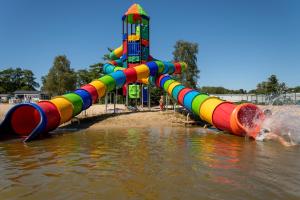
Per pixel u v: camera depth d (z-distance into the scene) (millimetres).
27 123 13383
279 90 57656
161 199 4777
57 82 60781
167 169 6590
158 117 17766
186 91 16969
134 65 22484
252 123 12008
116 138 11461
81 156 8117
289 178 5785
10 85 83938
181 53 49625
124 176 6090
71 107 14438
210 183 5543
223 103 13359
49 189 5344
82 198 4883
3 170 6688
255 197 4793
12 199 4879
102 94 17719
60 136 12234
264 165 6852
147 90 24500
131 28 24156
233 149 8969
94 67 54312
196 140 10875
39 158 7941
